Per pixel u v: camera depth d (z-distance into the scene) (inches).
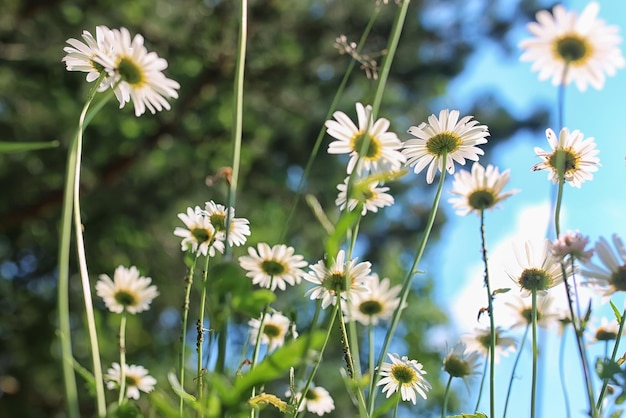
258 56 359.6
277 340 68.2
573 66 48.1
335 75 373.1
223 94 370.9
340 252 58.6
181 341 54.2
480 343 65.7
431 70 396.5
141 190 377.1
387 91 395.2
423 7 385.7
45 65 349.4
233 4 350.0
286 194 393.4
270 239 383.2
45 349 383.2
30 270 422.3
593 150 56.3
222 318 39.1
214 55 356.2
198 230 62.6
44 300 397.1
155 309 359.3
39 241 406.9
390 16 358.3
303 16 362.0
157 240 380.8
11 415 370.3
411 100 414.9
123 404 41.1
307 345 36.7
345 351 52.5
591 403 42.4
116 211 370.6
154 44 348.8
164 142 373.7
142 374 71.1
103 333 241.4
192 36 352.5
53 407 386.3
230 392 37.0
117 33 51.5
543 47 48.2
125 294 68.7
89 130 368.8
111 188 369.7
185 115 372.8
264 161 405.4
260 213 409.1
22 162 369.4
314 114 383.6
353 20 364.5
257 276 65.8
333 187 387.5
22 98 364.5
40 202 360.2
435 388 258.4
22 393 386.9
